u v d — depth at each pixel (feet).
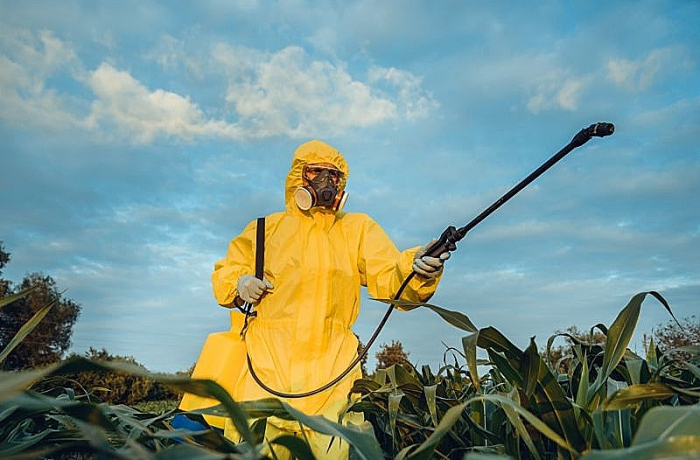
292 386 7.62
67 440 4.47
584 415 4.31
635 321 4.59
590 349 6.15
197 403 7.36
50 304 4.91
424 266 7.22
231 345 8.25
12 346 4.77
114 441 4.93
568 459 4.35
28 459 4.29
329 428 3.65
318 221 8.64
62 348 81.51
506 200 6.20
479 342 4.95
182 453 2.92
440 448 5.98
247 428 2.84
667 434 2.60
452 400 5.83
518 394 4.67
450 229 6.97
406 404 6.93
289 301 8.11
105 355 37.17
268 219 8.96
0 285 74.84
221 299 8.69
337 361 7.98
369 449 3.62
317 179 8.66
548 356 6.44
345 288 8.36
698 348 5.17
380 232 8.97
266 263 8.48
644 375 5.02
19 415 4.21
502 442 5.36
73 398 6.64
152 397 36.27
